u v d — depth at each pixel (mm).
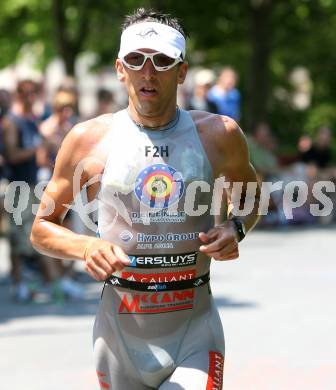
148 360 4898
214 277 13180
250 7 25922
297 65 32625
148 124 4840
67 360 8516
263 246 16750
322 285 12477
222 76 15242
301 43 31531
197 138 4879
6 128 11242
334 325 9906
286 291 12000
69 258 4809
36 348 8984
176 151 4836
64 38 26297
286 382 7707
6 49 32375
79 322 10219
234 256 4809
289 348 8875
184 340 4914
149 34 4703
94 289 12367
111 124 4883
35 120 11461
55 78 39719
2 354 8758
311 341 9156
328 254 15656
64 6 26438
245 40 31109
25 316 10609
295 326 9852
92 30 30703
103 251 4566
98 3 26969
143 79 4730
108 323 4961
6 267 14570
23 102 11359
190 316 4926
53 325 10062
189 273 4906
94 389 7566
